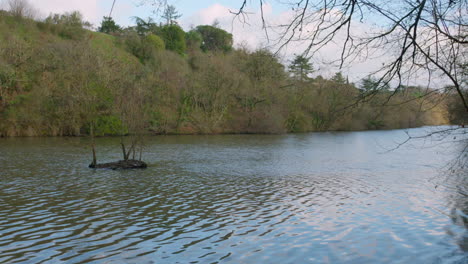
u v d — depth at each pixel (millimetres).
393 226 13641
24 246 11320
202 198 17891
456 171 26359
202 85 67250
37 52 55062
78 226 13312
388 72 6820
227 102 68375
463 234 12750
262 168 27906
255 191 19641
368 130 77500
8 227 13102
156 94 61531
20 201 16781
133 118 28156
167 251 11094
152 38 75812
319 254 10992
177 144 46500
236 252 11070
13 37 55062
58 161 29625
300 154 37375
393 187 20891
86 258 10477
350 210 15867
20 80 51812
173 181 22203
